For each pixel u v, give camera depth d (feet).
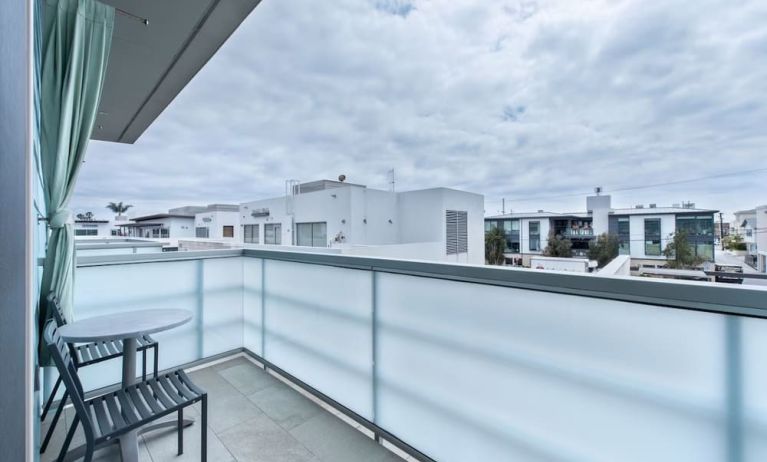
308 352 8.58
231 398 8.37
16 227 1.89
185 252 9.78
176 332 9.70
